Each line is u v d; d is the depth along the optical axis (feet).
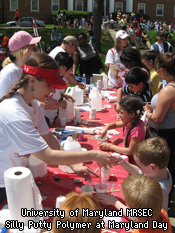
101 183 5.75
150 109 8.85
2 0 92.79
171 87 7.67
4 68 7.51
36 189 4.89
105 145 7.69
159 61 7.90
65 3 97.76
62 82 5.01
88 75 17.43
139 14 97.91
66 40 12.15
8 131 4.79
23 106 5.13
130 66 10.79
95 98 11.18
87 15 94.68
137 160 5.80
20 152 4.89
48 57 4.97
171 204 10.16
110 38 68.74
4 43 36.37
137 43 61.98
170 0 100.17
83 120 10.03
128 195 4.52
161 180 5.78
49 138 6.26
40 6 96.07
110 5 99.60
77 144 6.45
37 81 4.90
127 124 7.70
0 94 7.27
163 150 5.62
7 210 5.10
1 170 5.23
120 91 11.19
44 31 66.33
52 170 6.62
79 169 5.91
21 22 82.33
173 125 8.12
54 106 9.06
